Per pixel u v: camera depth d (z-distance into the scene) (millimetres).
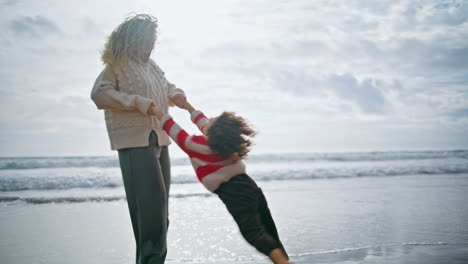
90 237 4840
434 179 11461
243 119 2523
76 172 13594
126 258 3910
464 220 5629
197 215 6250
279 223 5449
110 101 2756
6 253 4074
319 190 9047
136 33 2816
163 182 2953
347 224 5379
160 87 3031
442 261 3650
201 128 2852
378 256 3832
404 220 5633
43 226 5516
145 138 2838
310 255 3867
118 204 7645
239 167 2510
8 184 10094
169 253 3998
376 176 12422
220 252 4055
